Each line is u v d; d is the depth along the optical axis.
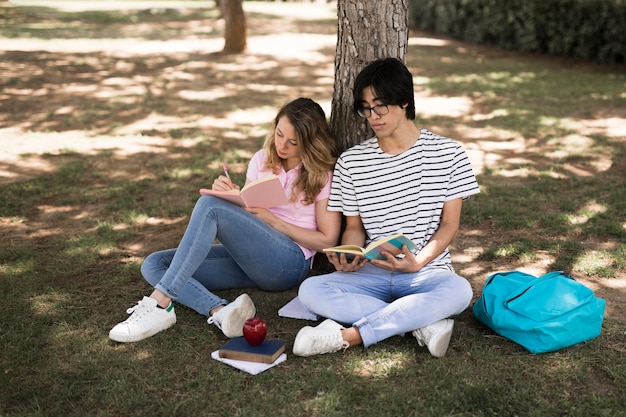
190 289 3.66
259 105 9.68
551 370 3.12
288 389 2.97
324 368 3.14
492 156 7.02
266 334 3.40
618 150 7.06
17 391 2.98
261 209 3.68
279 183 3.45
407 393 2.94
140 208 5.54
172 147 7.43
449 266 3.62
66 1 32.69
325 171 3.72
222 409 2.84
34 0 33.06
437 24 19.59
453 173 3.51
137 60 14.05
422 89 11.04
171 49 15.91
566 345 3.29
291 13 26.30
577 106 9.57
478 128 8.27
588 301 3.33
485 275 4.26
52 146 7.39
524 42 15.92
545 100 10.05
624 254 4.45
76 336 3.48
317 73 12.66
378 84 3.31
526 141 7.61
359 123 4.14
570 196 5.66
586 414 2.79
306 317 3.67
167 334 3.48
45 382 3.05
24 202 5.67
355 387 2.99
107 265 4.43
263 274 3.77
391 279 3.51
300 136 3.62
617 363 3.18
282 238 3.70
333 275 3.56
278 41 17.41
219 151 7.26
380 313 3.29
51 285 4.11
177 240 4.89
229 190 3.67
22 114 8.93
